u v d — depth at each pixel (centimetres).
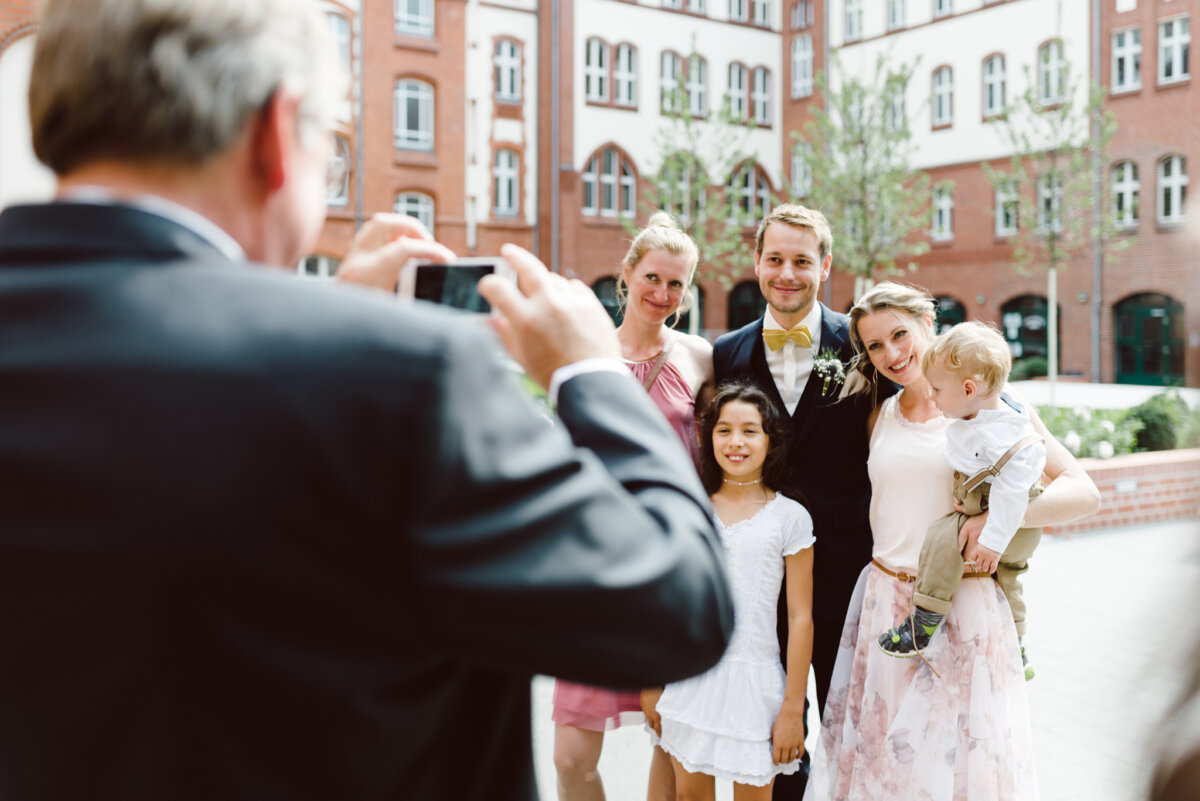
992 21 2975
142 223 84
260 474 75
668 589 83
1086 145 2328
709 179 2689
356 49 2634
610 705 334
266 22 90
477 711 95
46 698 76
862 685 326
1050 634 600
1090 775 413
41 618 76
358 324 81
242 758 75
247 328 79
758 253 368
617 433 96
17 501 76
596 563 80
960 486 302
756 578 327
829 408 352
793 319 363
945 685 301
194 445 75
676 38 3145
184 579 73
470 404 80
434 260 120
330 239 2612
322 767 77
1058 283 2903
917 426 321
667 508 91
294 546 76
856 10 3250
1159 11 2656
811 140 2697
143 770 74
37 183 1280
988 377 292
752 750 314
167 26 85
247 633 75
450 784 91
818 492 354
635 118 3069
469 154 2792
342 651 78
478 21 2784
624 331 384
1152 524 938
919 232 3197
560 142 2920
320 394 77
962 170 3077
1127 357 2798
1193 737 54
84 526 74
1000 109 2975
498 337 104
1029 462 289
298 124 92
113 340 78
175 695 74
